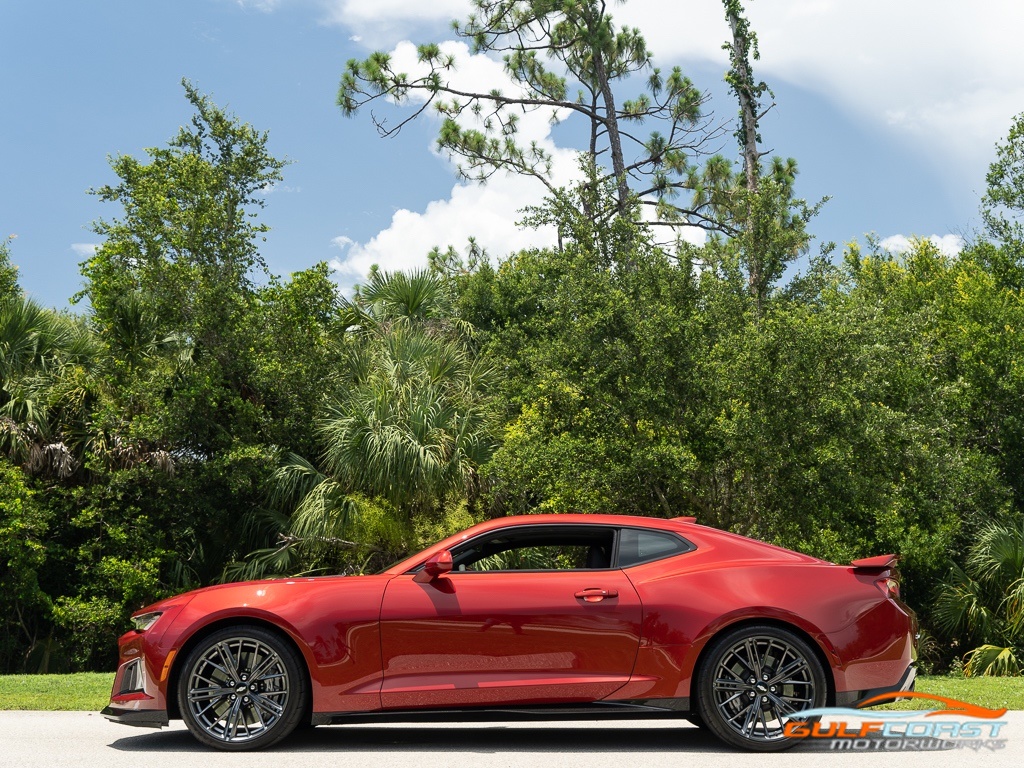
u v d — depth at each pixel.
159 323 17.09
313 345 17.02
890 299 20.92
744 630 5.93
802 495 11.73
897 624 6.04
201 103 17.89
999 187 23.58
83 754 5.73
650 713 5.91
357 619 5.90
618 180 25.67
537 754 5.68
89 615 14.98
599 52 27.80
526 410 14.48
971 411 19.11
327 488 15.32
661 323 12.28
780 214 14.43
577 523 6.36
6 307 17.05
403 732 6.58
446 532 14.80
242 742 5.82
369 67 26.98
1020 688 8.73
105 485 16.14
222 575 15.91
